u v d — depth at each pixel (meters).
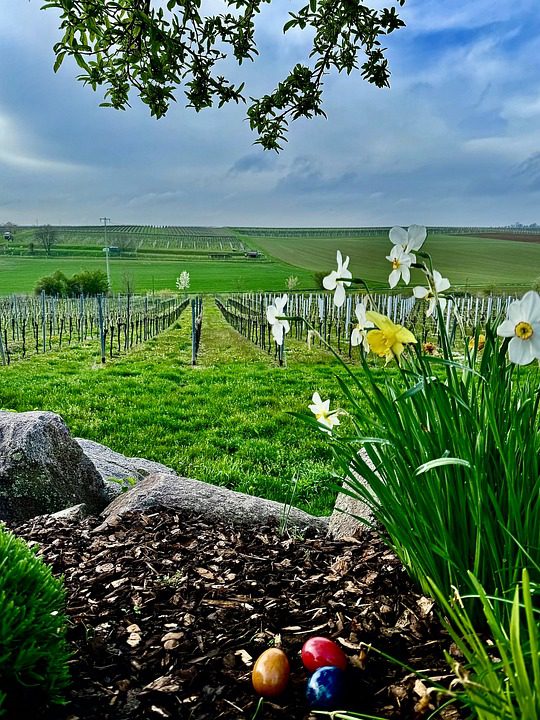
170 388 11.77
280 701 1.74
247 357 18.39
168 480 4.01
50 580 1.79
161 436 8.13
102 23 3.78
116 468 5.18
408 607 2.10
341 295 1.96
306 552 2.87
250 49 4.14
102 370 14.55
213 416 9.28
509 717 1.16
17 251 137.12
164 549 2.95
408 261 1.87
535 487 1.73
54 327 30.02
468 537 1.91
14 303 28.16
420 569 2.10
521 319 1.36
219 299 57.31
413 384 2.02
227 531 3.34
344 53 4.43
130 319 27.94
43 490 4.14
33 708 1.60
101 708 1.72
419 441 1.90
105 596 2.40
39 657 1.53
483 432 1.77
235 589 2.43
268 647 2.00
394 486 2.02
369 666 1.83
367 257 98.19
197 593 2.41
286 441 7.72
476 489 1.66
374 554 2.64
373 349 1.76
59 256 130.88
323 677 1.70
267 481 5.80
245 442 7.62
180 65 4.02
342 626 2.06
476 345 2.04
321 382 12.24
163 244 154.38
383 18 4.27
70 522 3.64
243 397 10.73
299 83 4.46
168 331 31.61
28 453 4.12
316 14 4.24
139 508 3.67
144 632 2.13
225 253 133.25
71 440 4.51
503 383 1.88
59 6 3.48
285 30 4.23
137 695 1.78
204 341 24.98
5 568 1.63
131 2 3.85
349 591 2.29
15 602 1.59
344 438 1.93
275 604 2.27
